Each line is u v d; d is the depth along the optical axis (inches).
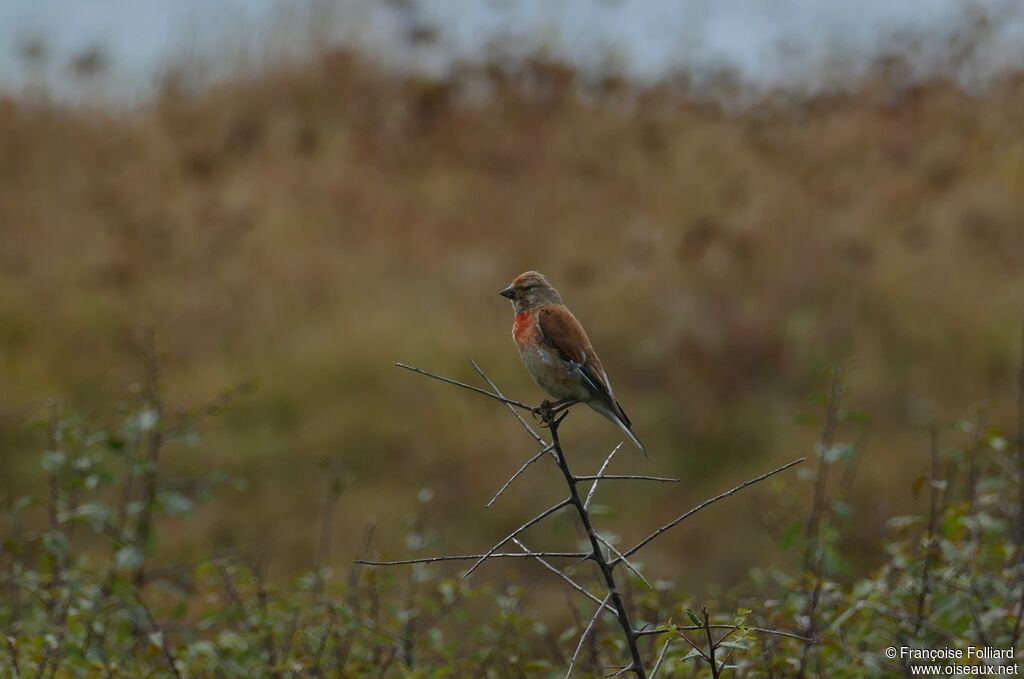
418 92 924.0
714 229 761.6
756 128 923.4
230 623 284.2
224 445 578.6
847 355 645.3
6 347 653.3
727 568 488.7
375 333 659.4
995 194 797.2
